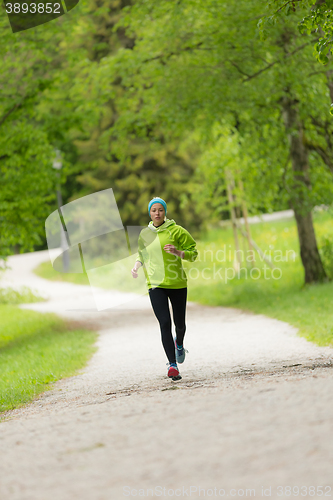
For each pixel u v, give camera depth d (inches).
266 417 165.5
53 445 169.8
